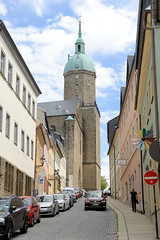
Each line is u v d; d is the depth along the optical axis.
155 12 12.18
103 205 29.94
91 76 115.75
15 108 28.00
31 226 17.92
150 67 17.45
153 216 17.59
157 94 13.89
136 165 27.92
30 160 33.66
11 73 27.02
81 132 108.50
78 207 35.16
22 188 30.14
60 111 99.88
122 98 39.12
